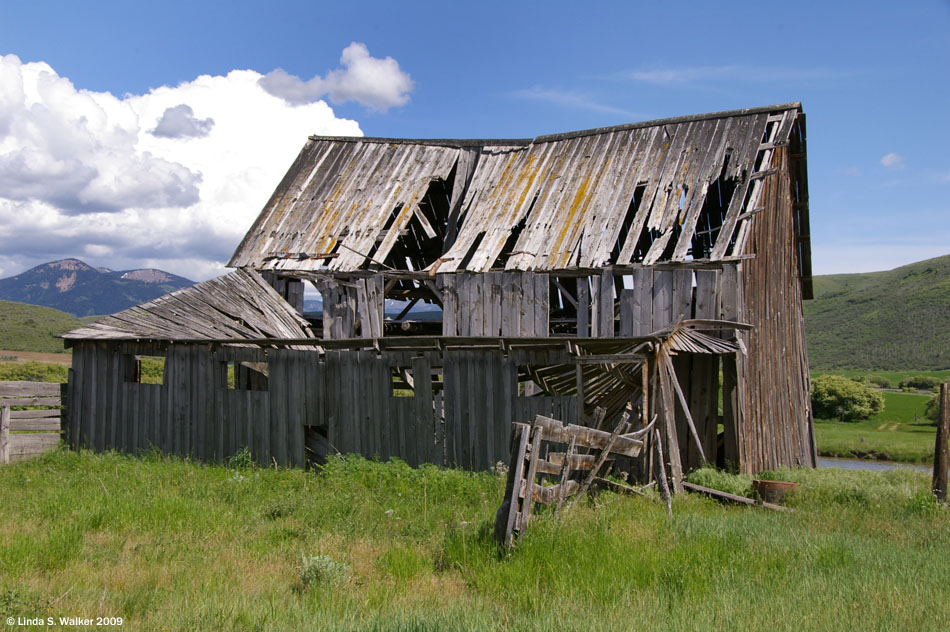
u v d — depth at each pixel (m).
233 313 19.03
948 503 13.12
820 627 6.27
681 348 14.82
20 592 6.57
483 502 11.39
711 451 18.41
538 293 18.41
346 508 10.90
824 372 91.38
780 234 20.55
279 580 7.69
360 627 6.00
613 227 18.72
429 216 25.52
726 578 7.63
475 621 6.10
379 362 16.03
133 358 18.83
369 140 25.03
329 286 20.72
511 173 21.89
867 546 9.53
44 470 14.80
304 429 16.50
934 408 51.88
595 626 6.09
